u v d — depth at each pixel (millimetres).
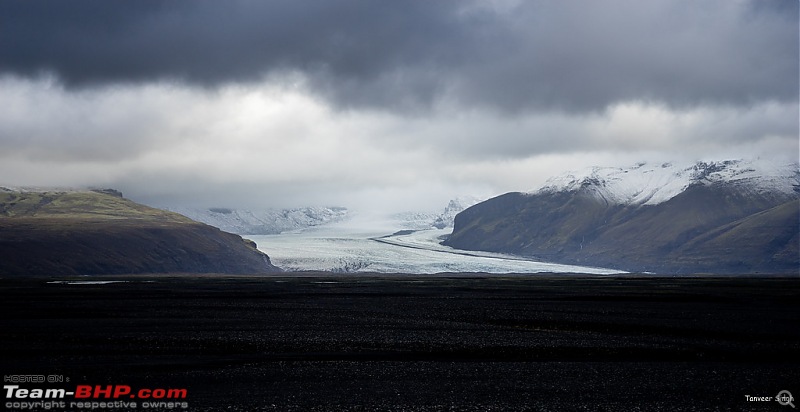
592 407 38250
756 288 149125
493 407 38156
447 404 38594
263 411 37219
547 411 37531
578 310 87062
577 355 52531
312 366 47688
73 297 106750
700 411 37750
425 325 69875
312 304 96000
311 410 37344
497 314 81438
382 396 40062
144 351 53031
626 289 144000
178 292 124062
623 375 45438
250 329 65688
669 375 45531
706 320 74750
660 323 72000
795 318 77062
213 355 51656
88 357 50438
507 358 51281
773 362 49969
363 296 115688
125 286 149625
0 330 63688
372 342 58062
